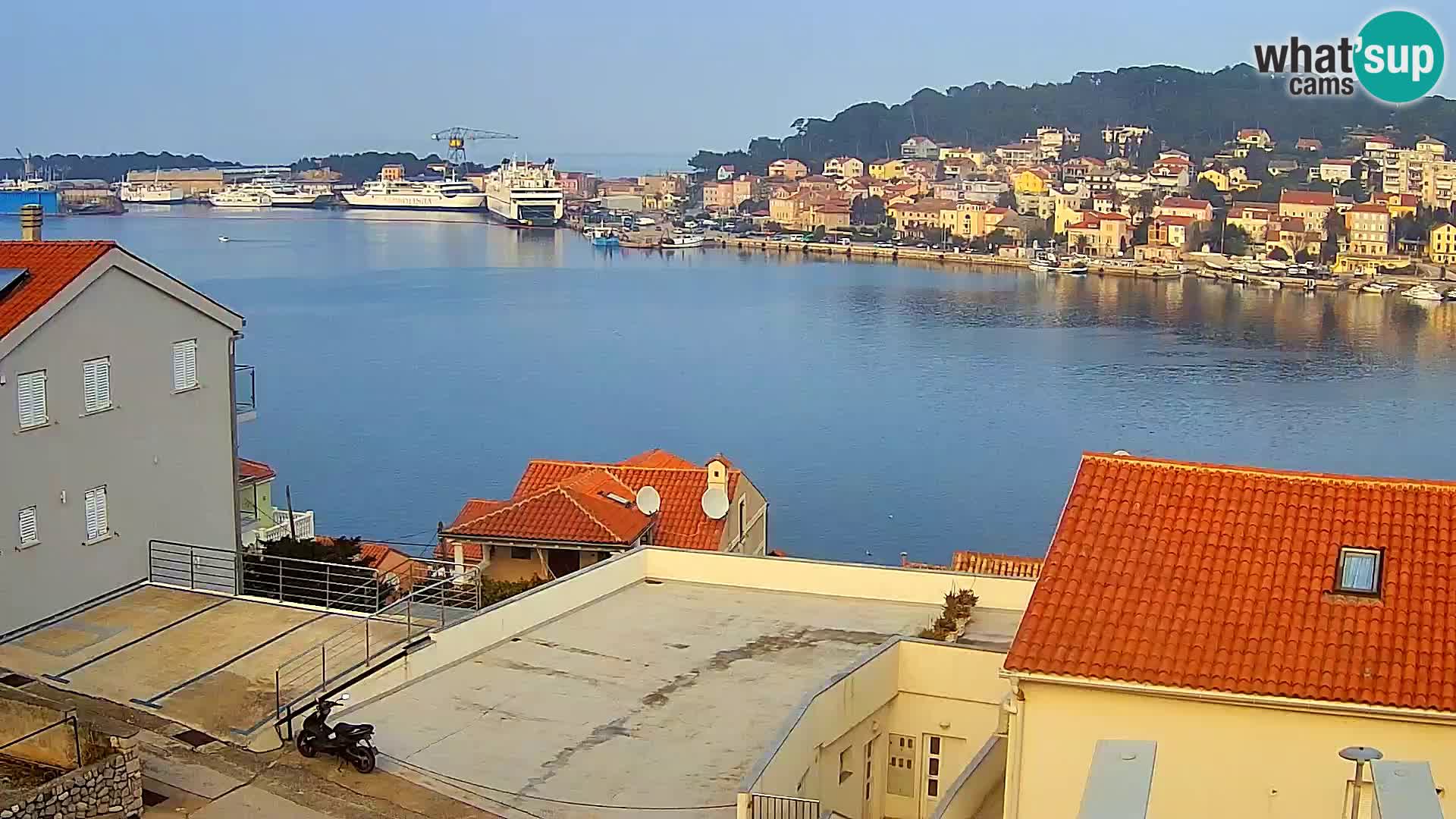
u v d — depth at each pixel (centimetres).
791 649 2795
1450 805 1827
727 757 2281
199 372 3431
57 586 2997
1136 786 1229
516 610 2856
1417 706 1822
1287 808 1886
